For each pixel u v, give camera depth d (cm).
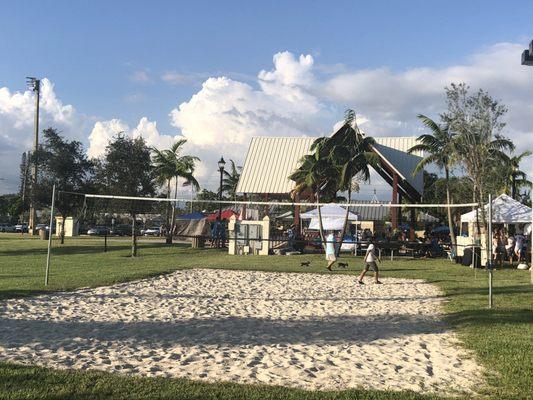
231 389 534
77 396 505
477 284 1540
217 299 1239
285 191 3525
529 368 629
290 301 1231
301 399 508
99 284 1417
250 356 698
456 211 3884
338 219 3080
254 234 2864
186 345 760
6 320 917
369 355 719
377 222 4394
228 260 2414
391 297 1311
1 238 4456
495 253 2102
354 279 1706
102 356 682
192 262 2266
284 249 2867
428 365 663
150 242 3925
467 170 2555
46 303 1111
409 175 3297
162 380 562
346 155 2614
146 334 830
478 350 725
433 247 2731
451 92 2530
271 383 571
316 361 680
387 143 3659
